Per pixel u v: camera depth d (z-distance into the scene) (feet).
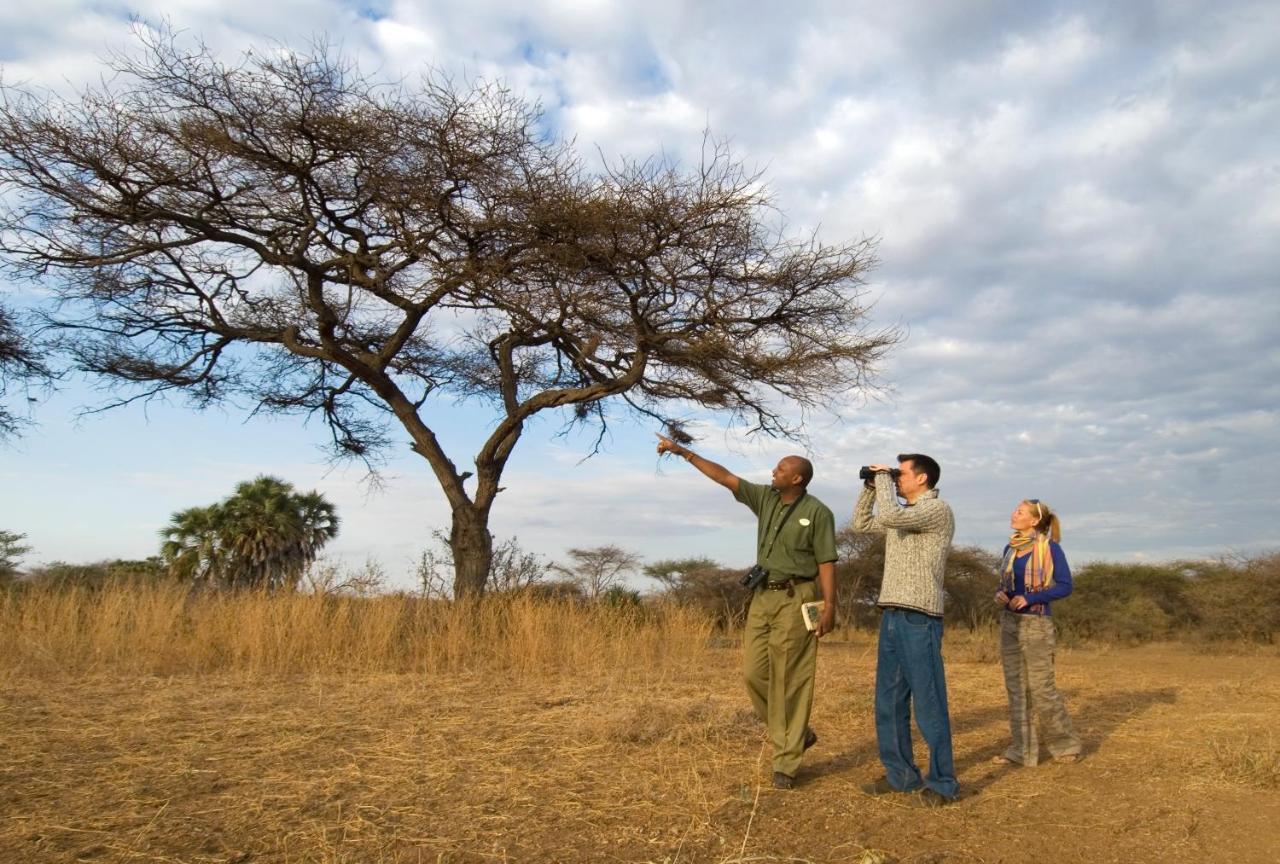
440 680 29.63
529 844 12.54
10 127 38.93
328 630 33.96
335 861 11.60
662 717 20.83
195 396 51.13
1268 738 20.38
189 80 39.19
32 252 42.57
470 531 46.19
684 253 42.78
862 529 16.80
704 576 81.82
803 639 15.99
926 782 15.28
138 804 14.08
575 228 41.14
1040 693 18.21
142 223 43.37
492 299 44.16
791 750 15.85
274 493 87.40
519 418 47.65
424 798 14.69
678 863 11.83
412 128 40.34
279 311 50.80
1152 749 19.61
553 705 24.34
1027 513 18.84
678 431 56.95
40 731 19.52
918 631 15.46
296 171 41.70
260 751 17.87
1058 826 13.85
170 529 83.51
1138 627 72.18
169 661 30.81
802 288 44.80
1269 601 62.54
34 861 11.59
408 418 47.01
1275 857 12.53
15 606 34.53
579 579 51.62
